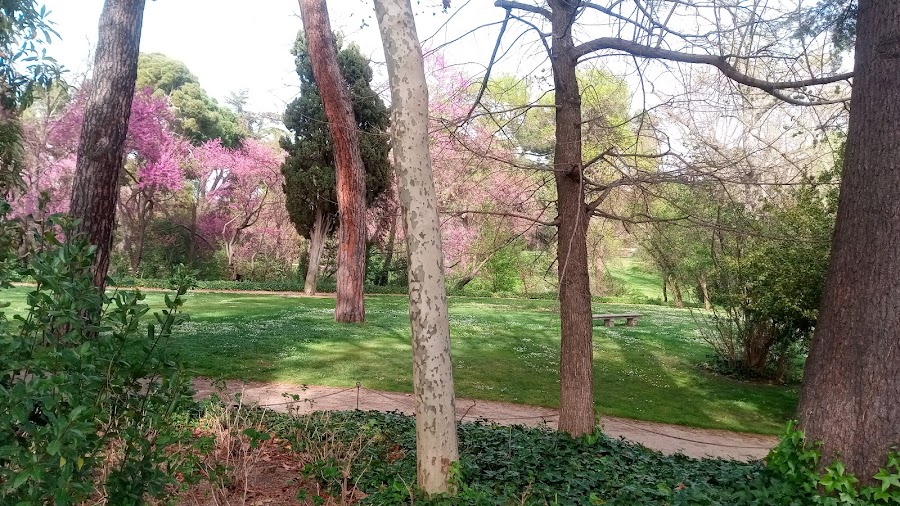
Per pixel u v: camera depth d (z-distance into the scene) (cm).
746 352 1209
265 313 1781
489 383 1038
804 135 742
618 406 931
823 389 402
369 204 2366
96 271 638
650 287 3331
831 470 380
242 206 3241
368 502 409
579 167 571
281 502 414
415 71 386
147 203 3162
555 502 404
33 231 259
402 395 897
